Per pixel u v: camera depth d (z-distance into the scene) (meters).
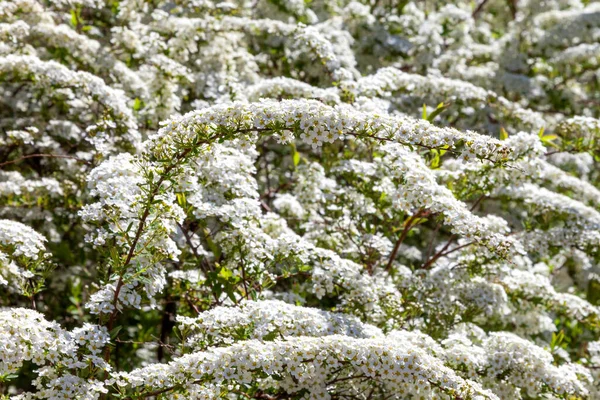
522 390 5.90
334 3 11.16
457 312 6.66
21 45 8.15
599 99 12.60
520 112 9.12
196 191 5.83
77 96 8.10
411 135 4.59
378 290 6.06
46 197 7.52
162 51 8.72
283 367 4.81
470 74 11.16
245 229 5.90
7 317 4.48
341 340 4.62
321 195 7.40
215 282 5.91
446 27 11.37
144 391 4.68
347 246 7.32
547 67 12.52
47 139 8.14
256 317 5.09
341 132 4.50
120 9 9.06
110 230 5.17
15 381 6.79
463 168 6.95
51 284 7.70
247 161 6.21
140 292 5.07
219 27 8.83
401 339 5.29
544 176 8.38
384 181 7.15
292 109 4.52
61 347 4.59
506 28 14.22
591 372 6.98
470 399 4.61
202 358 4.53
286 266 6.11
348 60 9.23
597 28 11.94
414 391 5.05
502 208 9.40
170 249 4.95
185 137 4.64
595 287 9.30
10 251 5.27
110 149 7.22
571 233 7.47
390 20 11.05
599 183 11.21
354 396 5.41
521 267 8.41
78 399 4.57
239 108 4.57
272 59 10.10
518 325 7.50
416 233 9.01
